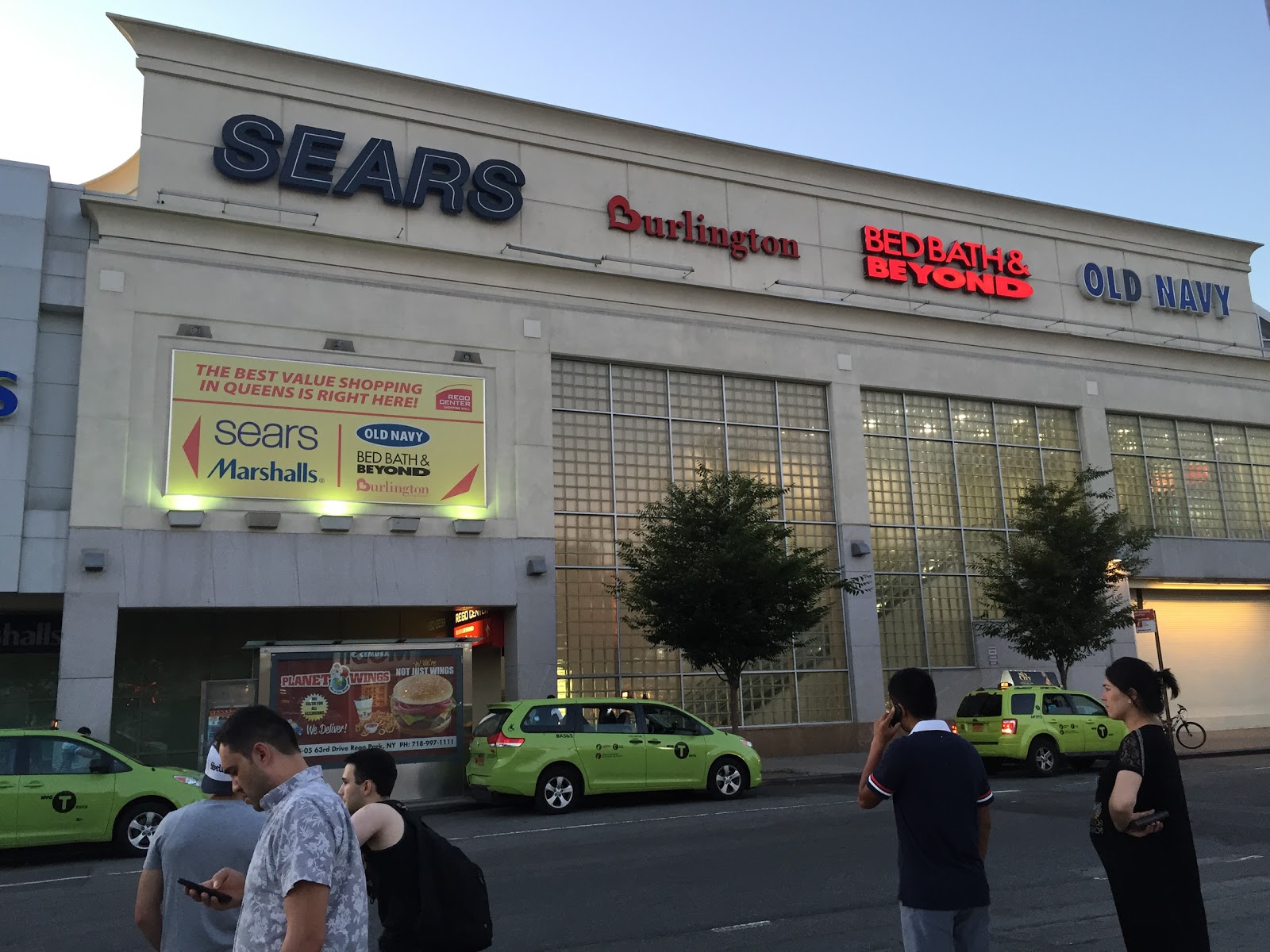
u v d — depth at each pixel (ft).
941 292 92.17
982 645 86.07
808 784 62.18
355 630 77.25
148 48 68.18
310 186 70.33
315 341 68.08
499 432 72.33
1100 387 96.78
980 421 91.61
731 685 67.00
